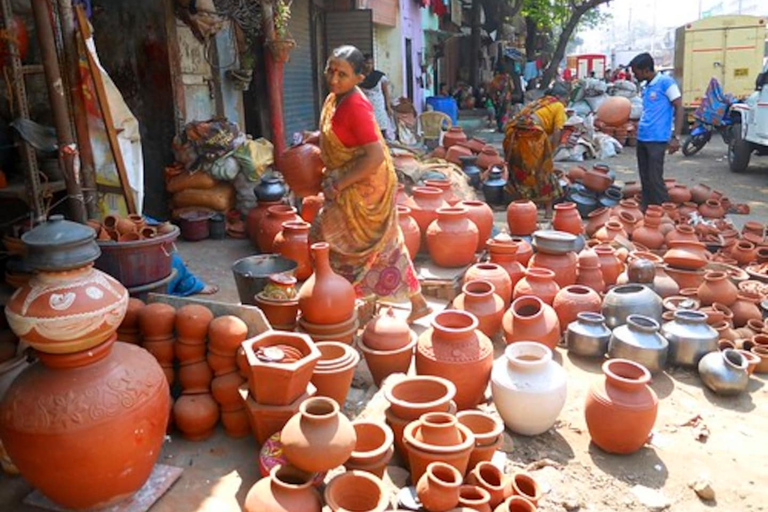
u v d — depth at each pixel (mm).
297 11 10672
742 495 3029
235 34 8109
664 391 3975
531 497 2615
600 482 3086
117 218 4090
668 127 7738
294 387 2809
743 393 3990
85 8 5637
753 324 4715
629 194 8578
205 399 3047
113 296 2381
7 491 2697
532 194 8086
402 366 3498
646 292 4488
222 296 4820
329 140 3729
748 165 13062
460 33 23828
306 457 2395
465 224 5062
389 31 15352
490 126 21344
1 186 4574
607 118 16516
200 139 6578
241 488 2760
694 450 3373
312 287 3426
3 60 4273
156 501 2639
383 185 3820
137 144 4672
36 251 2279
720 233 6914
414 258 5270
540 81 21938
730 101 13477
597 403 3230
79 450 2281
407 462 2939
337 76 3596
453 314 3541
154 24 6797
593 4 20047
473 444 2645
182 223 6484
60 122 3879
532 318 3980
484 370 3373
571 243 4836
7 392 2373
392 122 11617
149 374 2512
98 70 4320
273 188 6027
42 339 2246
